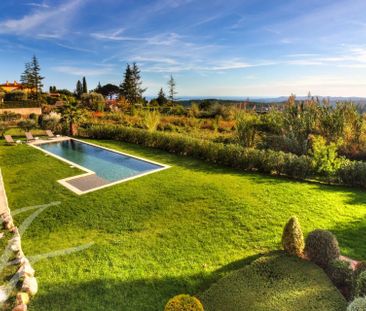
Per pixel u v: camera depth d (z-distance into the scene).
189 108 31.39
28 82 56.53
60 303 4.08
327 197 8.06
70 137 20.25
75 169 11.77
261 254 5.25
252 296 3.81
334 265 4.28
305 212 7.02
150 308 3.96
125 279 4.60
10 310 3.84
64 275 4.74
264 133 15.53
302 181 9.86
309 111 14.76
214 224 6.52
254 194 8.34
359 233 5.90
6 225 6.40
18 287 4.31
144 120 22.72
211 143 13.25
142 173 11.04
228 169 11.53
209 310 3.65
